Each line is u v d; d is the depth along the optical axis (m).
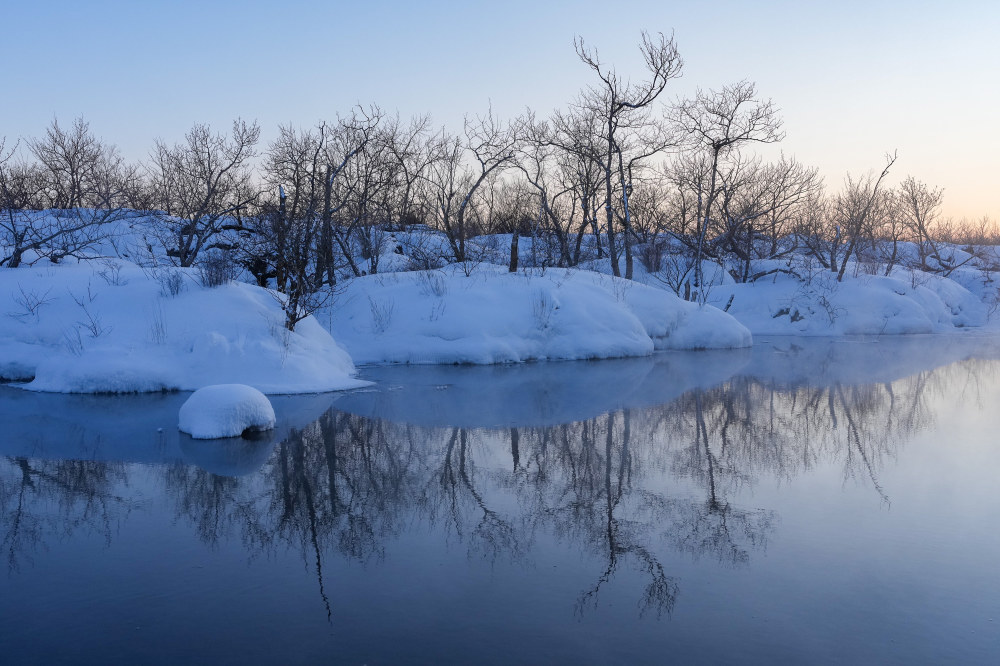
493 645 5.30
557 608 5.89
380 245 32.19
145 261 30.45
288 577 6.55
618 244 43.31
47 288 19.20
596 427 12.80
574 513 8.27
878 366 21.83
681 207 42.72
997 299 43.09
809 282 38.19
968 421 13.22
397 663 5.06
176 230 32.75
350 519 8.09
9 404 14.82
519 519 8.07
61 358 17.05
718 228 41.31
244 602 6.04
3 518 8.15
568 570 6.66
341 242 28.44
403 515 8.23
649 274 38.59
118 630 5.57
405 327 22.70
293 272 19.00
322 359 18.52
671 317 27.48
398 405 14.94
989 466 10.07
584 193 39.28
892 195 51.16
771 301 37.56
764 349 27.62
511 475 9.80
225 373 16.84
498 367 21.25
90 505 8.59
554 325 23.86
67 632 5.54
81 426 12.79
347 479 9.62
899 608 5.83
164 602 6.05
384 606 5.95
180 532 7.71
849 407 14.73
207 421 12.06
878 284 38.31
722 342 27.80
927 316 37.66
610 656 5.13
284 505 8.59
